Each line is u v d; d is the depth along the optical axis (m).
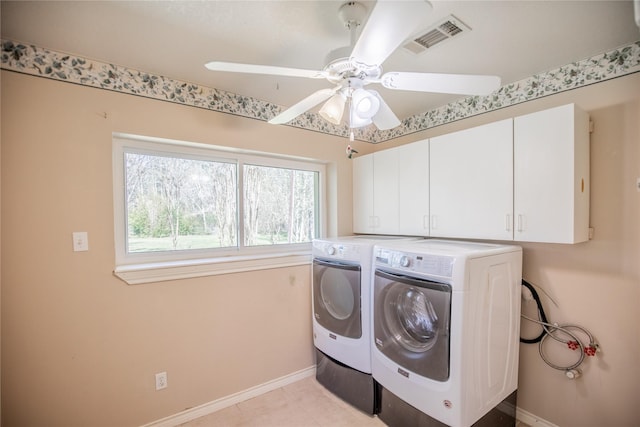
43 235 1.56
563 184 1.53
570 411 1.77
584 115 1.61
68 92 1.62
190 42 1.54
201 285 2.04
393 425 1.80
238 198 2.35
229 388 2.14
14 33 1.44
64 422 1.62
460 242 2.05
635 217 1.57
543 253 1.88
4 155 1.48
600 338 1.67
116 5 1.25
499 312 1.65
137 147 1.93
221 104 2.13
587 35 1.50
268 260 2.32
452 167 2.00
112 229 1.74
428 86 1.29
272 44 1.56
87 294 1.67
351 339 2.04
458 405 1.44
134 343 1.81
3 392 1.49
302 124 2.53
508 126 1.72
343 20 1.29
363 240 2.26
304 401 2.17
